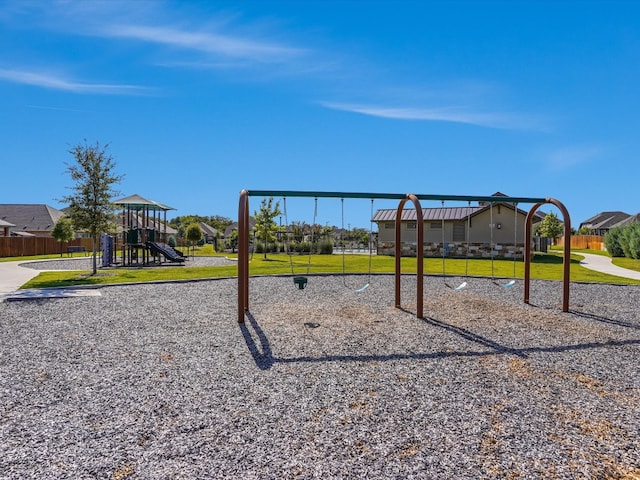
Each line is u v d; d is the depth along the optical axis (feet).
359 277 40.04
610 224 187.93
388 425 10.36
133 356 15.81
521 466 8.63
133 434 9.85
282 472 8.32
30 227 126.93
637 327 20.71
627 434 10.05
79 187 44.91
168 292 30.63
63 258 77.56
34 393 12.34
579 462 8.81
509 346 17.33
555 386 13.10
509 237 74.59
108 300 27.17
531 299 28.17
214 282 36.50
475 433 10.00
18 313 23.22
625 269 52.95
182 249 123.85
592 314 23.58
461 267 52.44
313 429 10.12
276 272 44.65
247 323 20.97
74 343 17.49
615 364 15.26
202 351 16.42
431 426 10.33
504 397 12.19
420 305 22.16
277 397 12.05
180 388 12.71
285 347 16.97
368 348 16.89
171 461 8.70
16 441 9.54
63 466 8.52
